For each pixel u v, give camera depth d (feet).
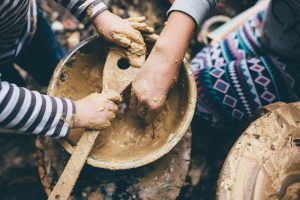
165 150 3.12
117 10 5.57
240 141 2.91
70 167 3.04
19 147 5.27
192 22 3.26
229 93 4.02
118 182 3.54
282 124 2.95
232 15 5.68
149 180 3.54
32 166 5.20
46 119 2.93
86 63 3.70
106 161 3.11
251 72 3.94
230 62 4.15
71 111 3.01
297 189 2.85
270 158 2.85
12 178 5.16
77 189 3.54
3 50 3.48
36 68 4.67
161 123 3.70
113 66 3.36
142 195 3.51
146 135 3.75
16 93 2.84
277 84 3.89
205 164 5.02
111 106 3.16
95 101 3.12
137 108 3.42
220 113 4.20
